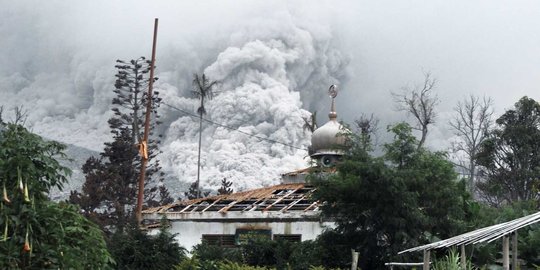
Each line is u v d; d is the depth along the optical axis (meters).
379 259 45.53
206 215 55.75
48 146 29.16
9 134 28.86
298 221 53.44
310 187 58.09
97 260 29.00
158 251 47.25
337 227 46.91
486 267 43.16
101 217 92.94
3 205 26.97
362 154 46.41
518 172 88.75
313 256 45.88
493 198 93.94
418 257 43.97
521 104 92.19
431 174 46.09
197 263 45.16
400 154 46.72
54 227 27.66
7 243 26.48
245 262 48.03
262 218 54.28
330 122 63.38
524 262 45.53
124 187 98.88
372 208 45.31
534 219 30.03
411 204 44.31
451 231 45.69
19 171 27.38
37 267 26.94
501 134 91.06
